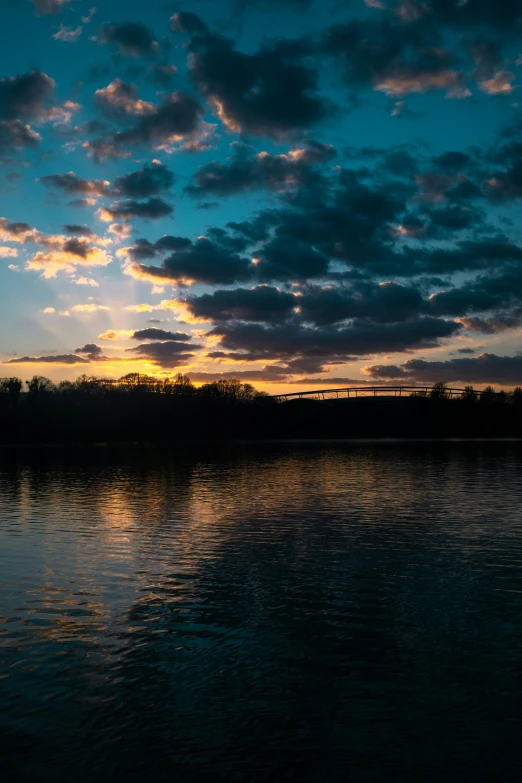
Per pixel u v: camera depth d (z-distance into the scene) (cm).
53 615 1848
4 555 2670
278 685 1378
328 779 1045
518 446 14550
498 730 1187
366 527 3347
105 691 1349
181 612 1880
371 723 1215
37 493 5119
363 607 1927
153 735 1177
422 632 1703
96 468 8062
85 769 1073
